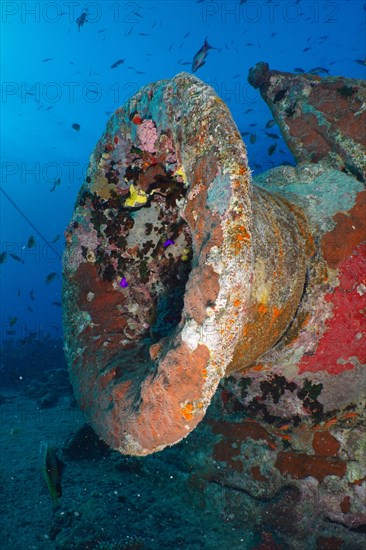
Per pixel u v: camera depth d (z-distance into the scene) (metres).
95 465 5.46
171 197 3.31
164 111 2.59
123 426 2.47
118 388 2.69
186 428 2.11
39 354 15.10
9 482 5.23
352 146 3.97
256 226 2.88
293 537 3.60
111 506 4.42
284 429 3.75
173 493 4.45
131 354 3.14
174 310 3.46
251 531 3.80
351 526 3.48
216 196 2.03
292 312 3.24
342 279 3.40
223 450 4.09
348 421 3.63
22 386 12.45
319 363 3.52
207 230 2.04
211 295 1.93
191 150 2.24
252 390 3.85
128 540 3.79
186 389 2.03
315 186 3.91
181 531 3.96
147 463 4.79
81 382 3.18
